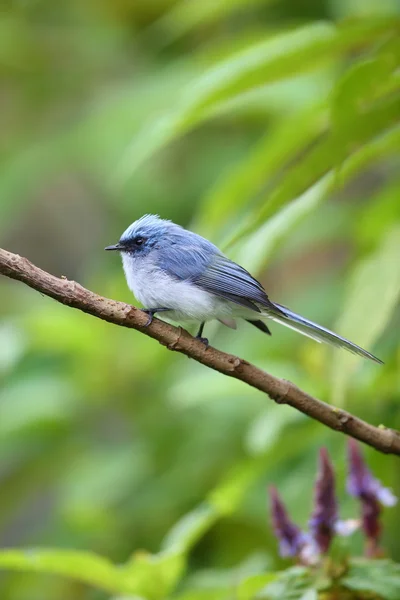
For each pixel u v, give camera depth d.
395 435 6.43
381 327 6.73
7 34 14.32
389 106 7.02
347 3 11.30
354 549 8.73
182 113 7.70
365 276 7.00
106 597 11.41
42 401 12.06
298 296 12.38
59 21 14.81
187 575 10.53
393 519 9.59
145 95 12.75
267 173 8.67
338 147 7.23
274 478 9.98
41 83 14.99
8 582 11.90
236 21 13.80
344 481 8.94
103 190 15.40
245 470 8.70
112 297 12.09
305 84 11.67
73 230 16.77
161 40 14.57
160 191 13.90
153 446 11.73
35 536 11.72
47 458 12.36
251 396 10.27
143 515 11.16
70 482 11.91
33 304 14.31
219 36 14.04
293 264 14.46
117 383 12.54
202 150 14.02
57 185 16.72
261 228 7.68
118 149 12.83
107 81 15.16
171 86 12.58
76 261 16.62
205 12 10.61
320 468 6.73
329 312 11.78
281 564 10.41
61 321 12.20
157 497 11.19
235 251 7.79
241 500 9.73
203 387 9.20
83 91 15.16
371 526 6.87
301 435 8.81
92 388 12.51
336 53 7.77
